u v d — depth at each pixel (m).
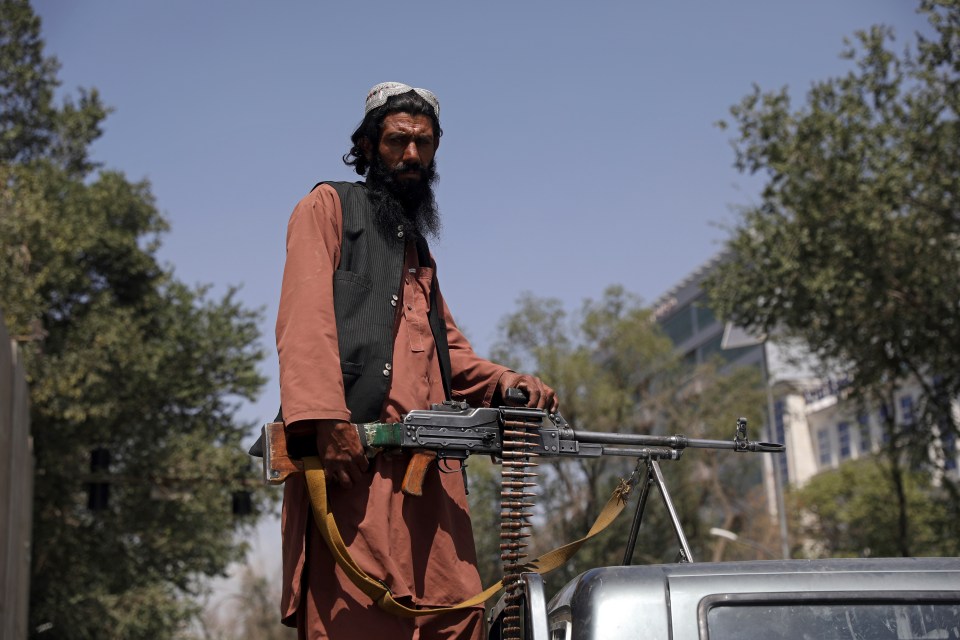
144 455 25.31
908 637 2.33
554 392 3.58
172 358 26.67
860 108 19.56
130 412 25.89
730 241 21.34
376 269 3.39
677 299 69.31
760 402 35.19
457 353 3.71
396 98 3.60
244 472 26.05
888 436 24.48
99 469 24.08
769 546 37.09
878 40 19.53
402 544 3.10
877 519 30.25
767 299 20.86
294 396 3.03
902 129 19.50
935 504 24.33
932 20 19.19
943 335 20.44
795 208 19.86
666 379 34.59
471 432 3.17
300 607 3.11
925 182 19.61
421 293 3.54
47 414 23.73
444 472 3.21
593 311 34.06
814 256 19.83
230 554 27.30
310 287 3.19
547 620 2.50
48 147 30.39
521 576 2.62
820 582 2.38
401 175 3.56
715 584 2.39
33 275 24.00
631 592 2.38
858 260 19.36
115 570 25.64
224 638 48.19
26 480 21.19
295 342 3.10
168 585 26.88
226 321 27.72
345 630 3.02
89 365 24.39
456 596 3.17
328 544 2.97
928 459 22.47
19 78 29.77
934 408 21.73
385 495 3.09
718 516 35.03
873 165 19.39
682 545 3.17
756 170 20.25
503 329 33.53
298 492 3.20
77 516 26.52
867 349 21.14
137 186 28.91
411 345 3.40
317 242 3.29
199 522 26.17
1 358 17.33
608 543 30.22
